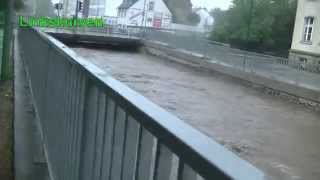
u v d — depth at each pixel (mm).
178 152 1622
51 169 5332
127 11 94812
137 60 41344
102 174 2803
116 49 51125
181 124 1777
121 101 2352
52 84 5746
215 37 55719
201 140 1578
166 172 1752
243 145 16078
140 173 2066
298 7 45312
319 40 42812
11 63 17297
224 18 55688
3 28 14219
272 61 27750
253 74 28969
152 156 1926
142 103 2129
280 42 53312
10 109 10133
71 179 3879
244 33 53938
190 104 22938
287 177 13078
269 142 16656
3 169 6098
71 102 4035
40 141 6980
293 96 25328
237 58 31531
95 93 3053
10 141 7504
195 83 29516
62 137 4531
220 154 1443
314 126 19797
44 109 6727
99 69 3252
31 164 5984
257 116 21141
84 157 3400
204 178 1435
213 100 24297
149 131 1926
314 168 13969
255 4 53594
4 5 14367
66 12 82375
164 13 93562
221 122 19531
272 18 53062
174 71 34750
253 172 1317
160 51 45250
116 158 2482
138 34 51781
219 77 32375
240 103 24000
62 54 4770
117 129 2469
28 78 12336
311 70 24781
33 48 10312
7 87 13008
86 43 50438
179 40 41938
